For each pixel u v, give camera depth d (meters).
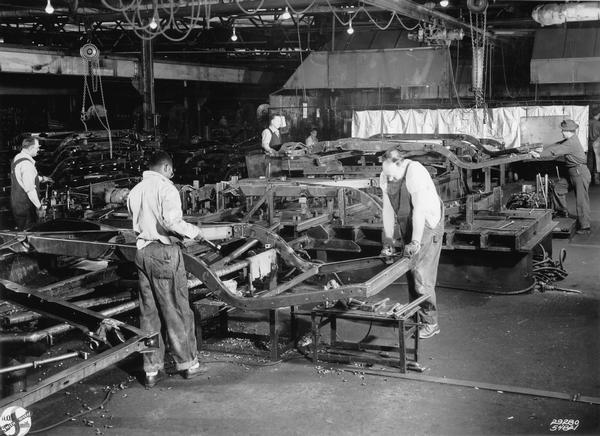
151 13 12.95
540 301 6.86
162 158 5.05
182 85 21.27
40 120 18.14
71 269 6.98
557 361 5.22
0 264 6.37
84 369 3.75
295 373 5.13
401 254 5.52
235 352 5.55
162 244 4.93
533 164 12.93
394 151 5.55
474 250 7.23
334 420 4.32
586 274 7.89
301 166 9.85
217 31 18.81
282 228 7.74
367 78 15.95
